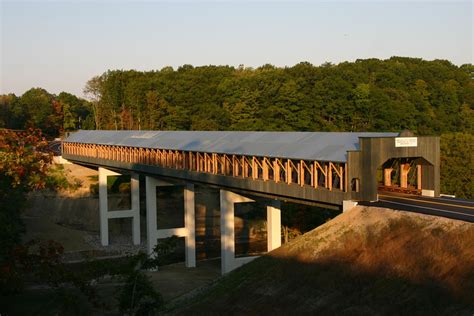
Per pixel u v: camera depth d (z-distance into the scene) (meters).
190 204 58.44
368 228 30.11
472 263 22.69
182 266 59.34
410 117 103.38
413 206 32.31
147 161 62.47
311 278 27.91
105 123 136.75
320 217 62.53
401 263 25.30
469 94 119.19
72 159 88.06
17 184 36.53
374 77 118.75
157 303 27.94
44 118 127.75
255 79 120.88
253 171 43.94
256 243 77.06
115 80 138.50
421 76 123.19
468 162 68.31
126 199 87.06
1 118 117.62
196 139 57.16
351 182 34.41
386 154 34.66
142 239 76.12
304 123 105.94
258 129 107.19
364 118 104.62
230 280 33.28
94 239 74.94
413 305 22.22
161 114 122.50
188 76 131.62
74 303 32.75
